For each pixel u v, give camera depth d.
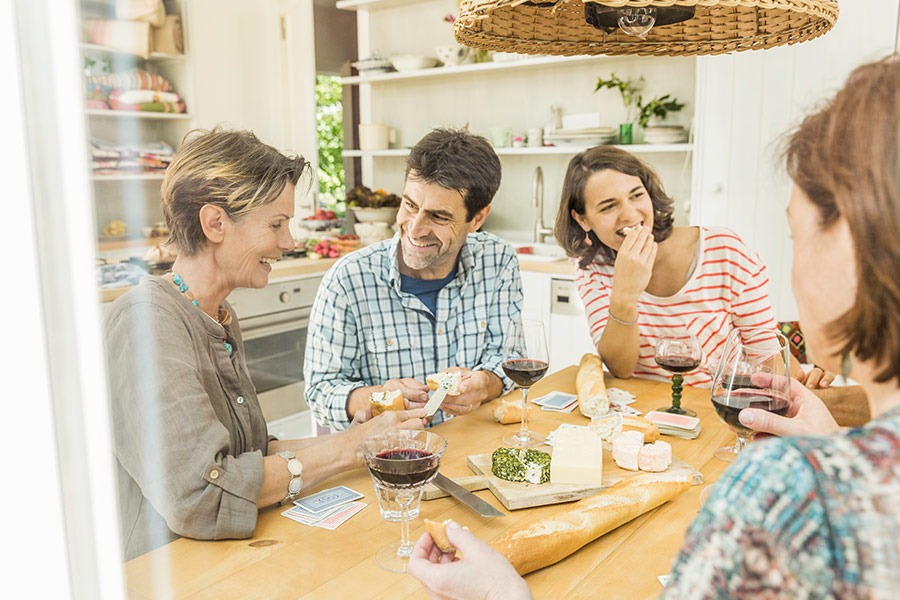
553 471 1.12
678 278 1.90
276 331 1.68
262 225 1.01
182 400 0.91
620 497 0.99
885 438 0.40
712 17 1.29
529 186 3.99
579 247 1.98
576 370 1.87
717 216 2.96
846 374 0.50
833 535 0.39
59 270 0.51
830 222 0.45
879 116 0.42
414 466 0.86
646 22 1.12
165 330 0.91
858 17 2.54
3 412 0.53
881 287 0.43
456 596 0.68
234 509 0.95
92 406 0.54
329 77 4.05
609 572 0.88
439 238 1.53
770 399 1.03
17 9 0.46
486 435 1.37
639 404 1.55
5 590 0.56
